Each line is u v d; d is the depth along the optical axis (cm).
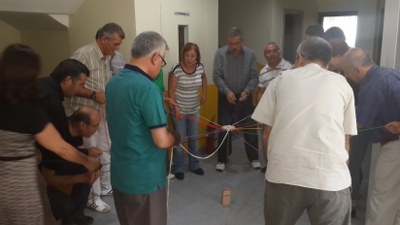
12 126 146
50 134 155
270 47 340
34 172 157
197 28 407
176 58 384
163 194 183
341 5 611
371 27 322
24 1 325
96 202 290
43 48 421
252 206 300
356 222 273
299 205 172
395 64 228
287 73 179
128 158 169
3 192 150
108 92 171
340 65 257
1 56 146
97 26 358
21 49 148
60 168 220
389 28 225
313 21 636
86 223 267
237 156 426
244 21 554
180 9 379
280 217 176
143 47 164
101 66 292
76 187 244
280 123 171
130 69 168
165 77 373
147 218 177
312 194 164
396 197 221
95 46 291
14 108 146
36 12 346
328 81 167
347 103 169
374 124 221
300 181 164
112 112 169
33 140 154
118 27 282
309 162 163
